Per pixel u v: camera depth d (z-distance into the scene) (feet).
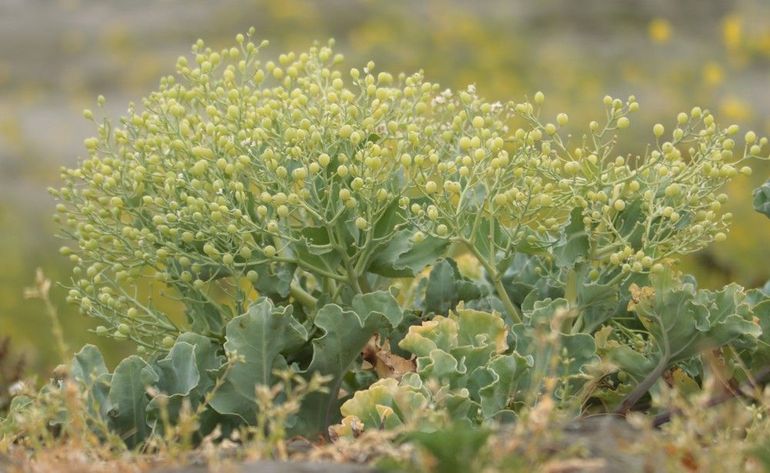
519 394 13.37
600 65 66.44
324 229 14.21
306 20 80.69
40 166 60.75
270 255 14.06
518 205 14.21
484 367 13.35
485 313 13.98
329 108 14.33
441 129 15.58
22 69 84.74
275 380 13.60
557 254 14.05
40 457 11.57
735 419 11.81
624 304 14.89
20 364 19.95
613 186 14.14
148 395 13.50
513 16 76.23
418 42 70.33
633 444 10.89
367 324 13.51
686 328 13.37
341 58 15.29
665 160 14.33
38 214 50.29
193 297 15.10
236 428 13.60
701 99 54.29
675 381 14.03
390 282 15.74
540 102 14.16
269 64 15.16
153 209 15.11
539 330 13.19
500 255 14.84
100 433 13.20
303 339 13.66
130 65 80.59
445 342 13.75
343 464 10.47
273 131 14.28
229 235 14.23
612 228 13.64
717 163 14.39
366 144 14.12
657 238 14.10
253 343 13.46
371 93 14.57
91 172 15.02
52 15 93.35
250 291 16.62
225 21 83.92
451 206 13.96
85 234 15.16
